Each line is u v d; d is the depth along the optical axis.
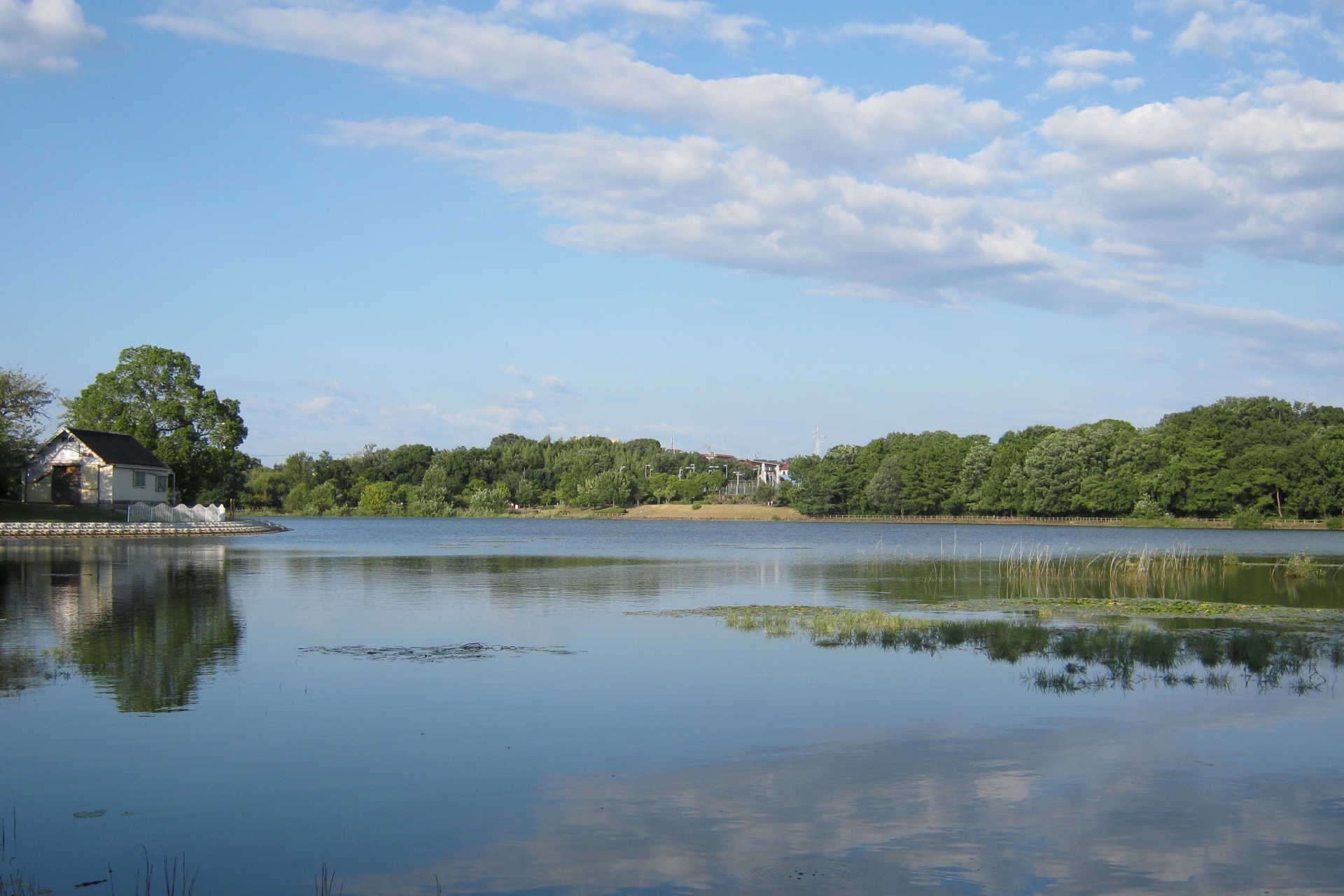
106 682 18.31
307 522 144.88
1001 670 19.97
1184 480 121.81
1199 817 11.52
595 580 40.94
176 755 13.75
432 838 10.84
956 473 151.88
